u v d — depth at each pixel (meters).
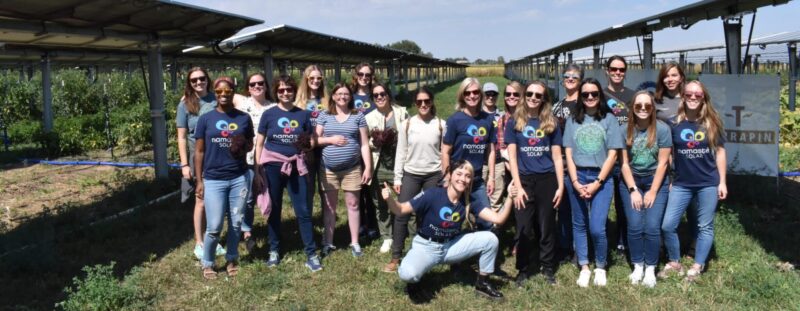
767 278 4.79
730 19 7.29
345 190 5.79
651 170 4.93
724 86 7.39
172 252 6.08
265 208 5.37
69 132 13.63
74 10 6.06
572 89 5.42
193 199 8.25
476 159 5.21
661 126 4.77
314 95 6.11
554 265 5.50
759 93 7.28
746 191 7.33
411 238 6.06
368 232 6.49
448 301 4.77
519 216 5.03
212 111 5.12
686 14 8.09
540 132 4.89
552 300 4.73
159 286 5.19
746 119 7.37
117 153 13.62
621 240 5.61
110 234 6.66
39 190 9.57
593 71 10.30
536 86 4.81
